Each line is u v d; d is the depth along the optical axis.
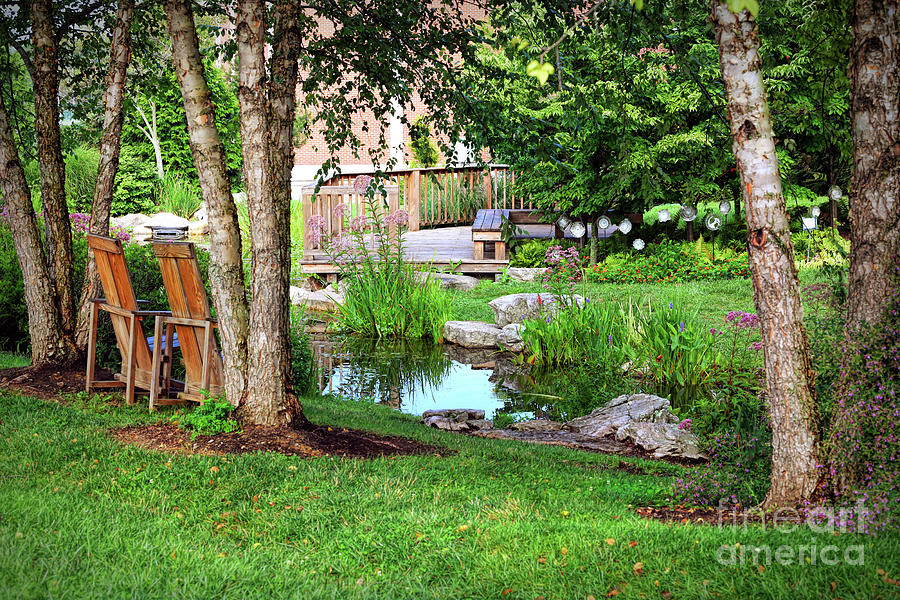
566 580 3.62
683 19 7.17
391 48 7.75
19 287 9.95
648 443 7.48
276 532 4.32
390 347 12.88
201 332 6.42
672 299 13.09
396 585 3.71
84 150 22.86
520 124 7.70
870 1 4.39
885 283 4.39
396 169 20.73
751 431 5.60
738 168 4.40
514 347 12.36
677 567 3.63
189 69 6.01
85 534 3.89
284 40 5.86
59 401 6.76
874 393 4.29
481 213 18.52
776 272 4.36
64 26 8.68
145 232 19.61
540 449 7.12
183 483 4.87
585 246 17.36
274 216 5.91
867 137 4.44
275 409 6.01
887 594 3.14
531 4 6.94
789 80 13.46
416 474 5.39
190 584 3.53
